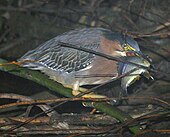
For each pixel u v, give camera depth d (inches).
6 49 634.2
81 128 381.1
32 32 655.8
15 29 668.1
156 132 376.5
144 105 458.6
